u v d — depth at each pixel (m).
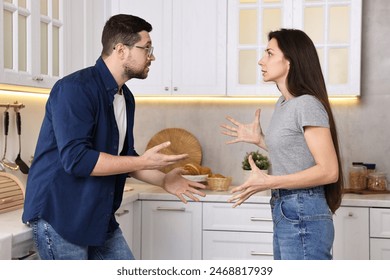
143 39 2.28
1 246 1.99
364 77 3.84
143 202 3.53
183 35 3.80
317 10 3.66
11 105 3.14
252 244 3.40
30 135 3.39
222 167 4.04
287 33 2.38
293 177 2.16
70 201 2.14
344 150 3.87
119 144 2.47
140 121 4.15
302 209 2.23
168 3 3.81
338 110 3.87
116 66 2.27
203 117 4.06
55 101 2.11
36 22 2.92
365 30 3.83
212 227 3.45
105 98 2.22
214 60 3.77
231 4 3.74
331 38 3.65
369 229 3.31
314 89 2.31
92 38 3.65
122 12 3.88
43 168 2.17
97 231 2.20
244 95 3.75
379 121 3.83
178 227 3.49
